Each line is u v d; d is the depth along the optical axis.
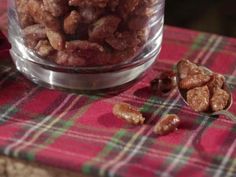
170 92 0.40
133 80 0.41
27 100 0.39
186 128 0.37
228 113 0.37
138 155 0.34
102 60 0.38
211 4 0.79
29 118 0.37
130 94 0.40
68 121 0.37
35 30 0.38
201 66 0.42
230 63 0.44
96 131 0.36
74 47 0.38
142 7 0.38
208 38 0.48
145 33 0.39
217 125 0.37
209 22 0.78
